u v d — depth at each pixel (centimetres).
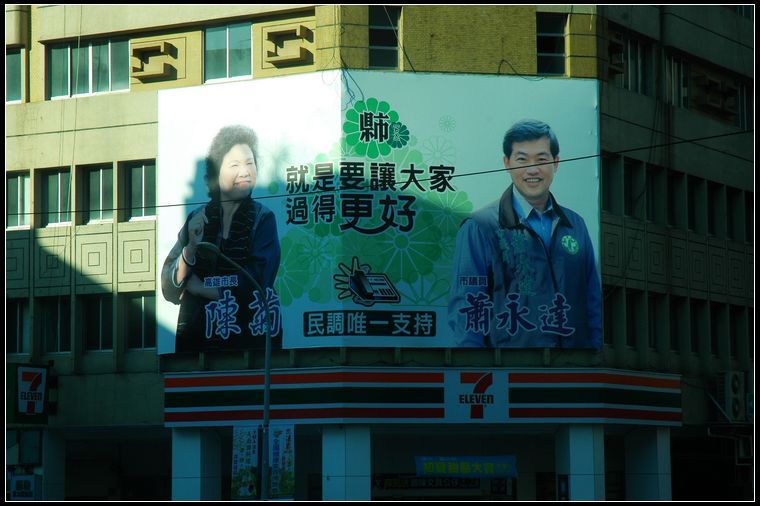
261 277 3762
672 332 4225
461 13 3834
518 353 3744
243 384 3716
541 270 3769
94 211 4078
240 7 3881
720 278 4403
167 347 3856
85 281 4031
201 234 3859
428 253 3712
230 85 3884
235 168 3844
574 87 3875
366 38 3778
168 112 3959
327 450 3625
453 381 3656
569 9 3906
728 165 4512
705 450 4375
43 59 4141
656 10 4206
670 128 4222
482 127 3797
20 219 4159
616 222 3947
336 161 3716
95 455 4244
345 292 3659
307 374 3641
